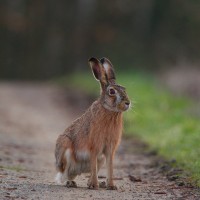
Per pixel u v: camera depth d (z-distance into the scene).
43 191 12.62
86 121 13.08
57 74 67.25
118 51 66.56
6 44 66.94
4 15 67.31
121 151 18.94
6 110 30.39
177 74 35.31
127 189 13.12
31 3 68.56
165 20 64.62
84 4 68.62
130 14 68.69
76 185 13.34
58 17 68.94
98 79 13.16
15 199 11.83
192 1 61.22
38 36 68.06
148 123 23.20
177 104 27.80
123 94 12.84
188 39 57.28
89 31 68.38
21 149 18.88
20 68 66.69
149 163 16.80
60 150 13.34
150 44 65.44
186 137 18.88
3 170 14.95
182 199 12.09
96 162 13.05
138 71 54.81
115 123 12.96
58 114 30.77
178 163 15.95
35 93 41.44
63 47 68.31
